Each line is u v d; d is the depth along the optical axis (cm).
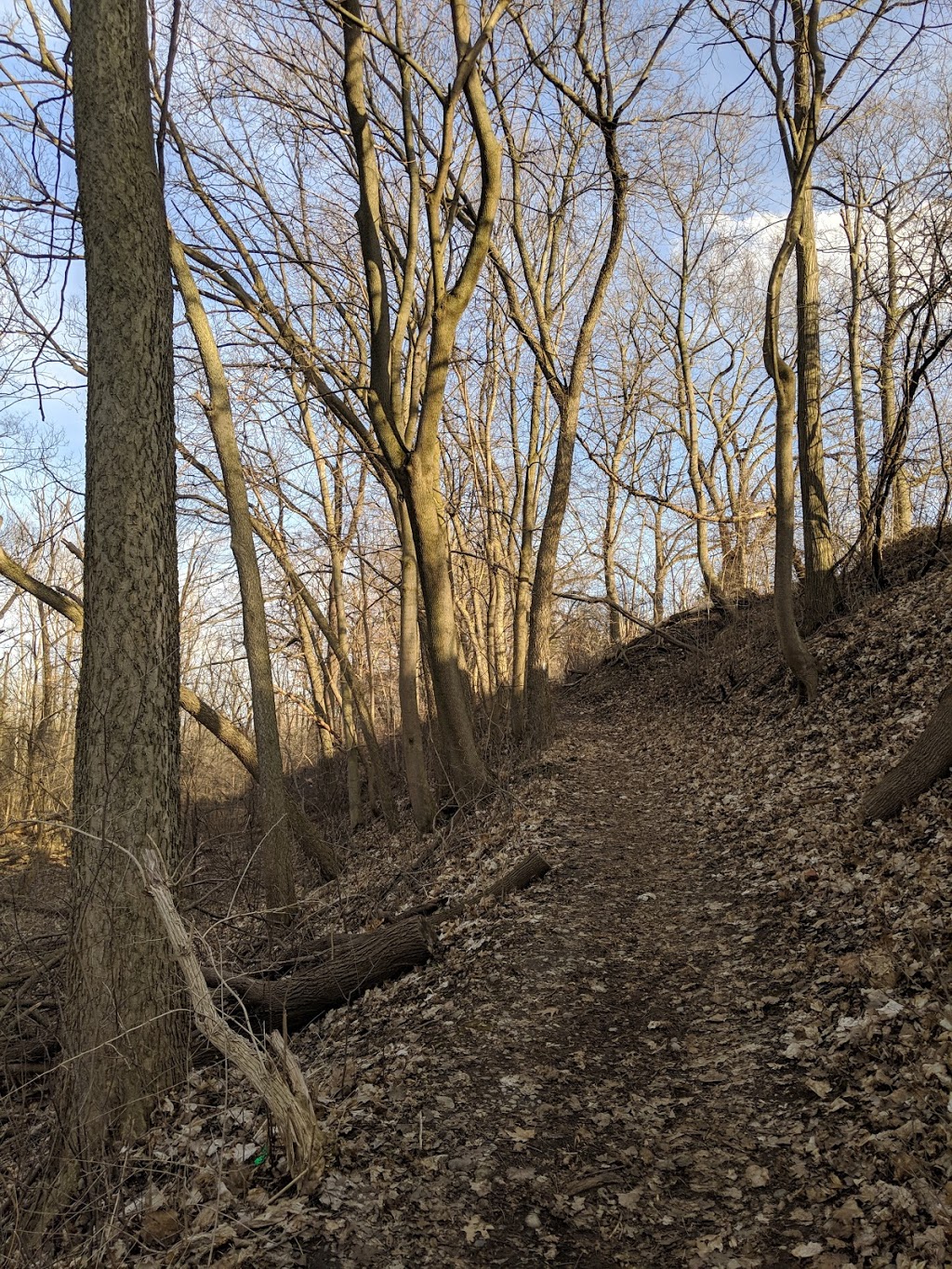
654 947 720
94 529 583
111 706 573
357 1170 445
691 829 1061
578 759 1625
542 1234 399
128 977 557
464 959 734
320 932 1072
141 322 590
